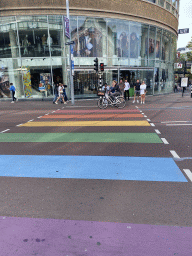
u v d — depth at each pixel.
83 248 2.22
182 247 2.20
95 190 3.39
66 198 3.18
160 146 5.50
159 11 23.31
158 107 12.91
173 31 27.77
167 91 28.06
